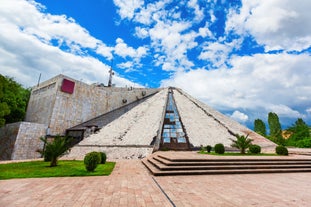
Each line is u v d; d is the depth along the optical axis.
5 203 4.86
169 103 33.09
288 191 6.28
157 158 13.00
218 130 25.41
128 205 4.78
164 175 9.10
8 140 25.16
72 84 32.16
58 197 5.40
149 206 4.73
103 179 7.99
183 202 5.06
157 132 22.45
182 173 9.29
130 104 41.94
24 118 35.91
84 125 31.64
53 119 28.55
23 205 4.72
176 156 12.20
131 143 20.64
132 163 13.93
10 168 10.77
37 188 6.38
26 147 24.05
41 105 32.19
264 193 6.02
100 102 37.88
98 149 20.11
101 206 4.69
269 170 10.17
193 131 24.00
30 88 40.78
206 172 9.46
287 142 41.69
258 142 24.23
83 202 4.97
